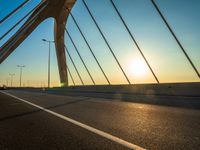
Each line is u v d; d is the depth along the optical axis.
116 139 3.70
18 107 9.62
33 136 4.02
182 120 5.54
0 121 5.79
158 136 3.88
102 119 5.87
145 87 12.77
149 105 9.93
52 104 11.06
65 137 3.91
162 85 11.49
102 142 3.53
